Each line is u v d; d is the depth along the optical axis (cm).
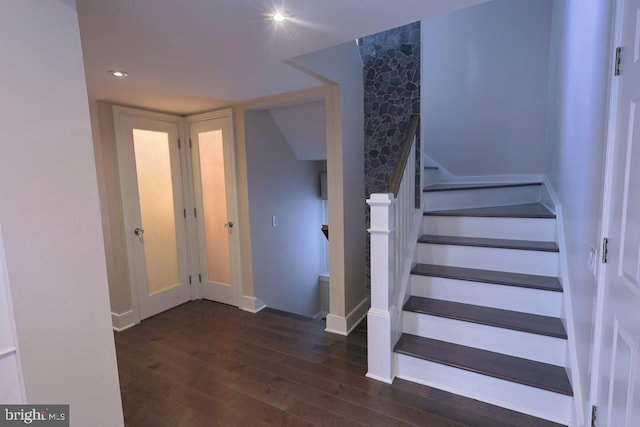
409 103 303
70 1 123
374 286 223
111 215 316
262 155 369
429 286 250
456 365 205
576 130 198
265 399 213
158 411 204
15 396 114
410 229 272
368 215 338
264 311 364
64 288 124
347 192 299
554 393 182
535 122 341
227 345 286
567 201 218
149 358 266
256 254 367
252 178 356
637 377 106
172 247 372
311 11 159
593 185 156
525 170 350
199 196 383
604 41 147
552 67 309
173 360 262
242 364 255
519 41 340
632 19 116
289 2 150
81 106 127
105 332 137
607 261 134
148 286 348
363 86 319
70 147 125
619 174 125
